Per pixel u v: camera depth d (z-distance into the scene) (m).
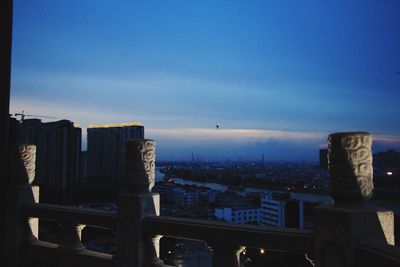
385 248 2.67
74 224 5.06
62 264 5.09
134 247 4.30
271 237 3.55
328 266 3.09
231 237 3.78
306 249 3.36
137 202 4.32
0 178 3.51
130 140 4.45
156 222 4.24
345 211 2.97
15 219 5.48
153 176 4.48
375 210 2.96
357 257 2.89
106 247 5.00
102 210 4.84
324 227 3.13
